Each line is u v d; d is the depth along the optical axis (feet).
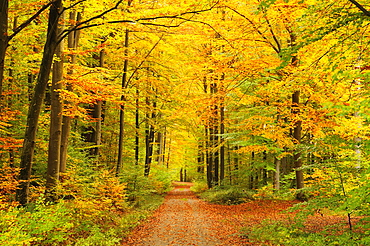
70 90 34.35
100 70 32.53
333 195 23.57
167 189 90.84
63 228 21.38
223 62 35.70
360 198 19.43
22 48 38.17
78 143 49.49
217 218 39.06
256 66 34.88
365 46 21.83
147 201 57.26
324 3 21.79
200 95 46.78
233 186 65.82
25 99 45.62
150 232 30.63
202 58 38.86
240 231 29.63
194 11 23.40
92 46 44.88
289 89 34.22
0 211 18.86
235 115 59.00
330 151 24.20
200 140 75.72
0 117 30.37
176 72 52.54
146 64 52.24
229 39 32.91
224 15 35.17
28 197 24.49
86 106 51.49
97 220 29.58
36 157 37.76
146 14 24.39
